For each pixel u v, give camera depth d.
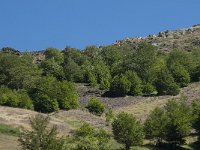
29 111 89.00
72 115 92.19
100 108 98.50
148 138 78.19
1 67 119.88
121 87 113.38
